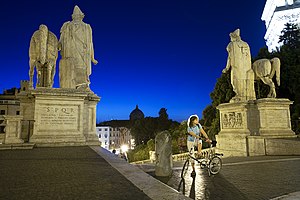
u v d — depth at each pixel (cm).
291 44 3394
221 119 1686
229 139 1534
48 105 1196
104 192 411
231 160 1070
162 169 686
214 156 713
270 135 1389
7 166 651
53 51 1440
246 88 1584
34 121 1162
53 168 625
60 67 1423
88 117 1342
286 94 2370
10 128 1091
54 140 1159
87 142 1250
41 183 474
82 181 489
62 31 1533
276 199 461
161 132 716
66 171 588
